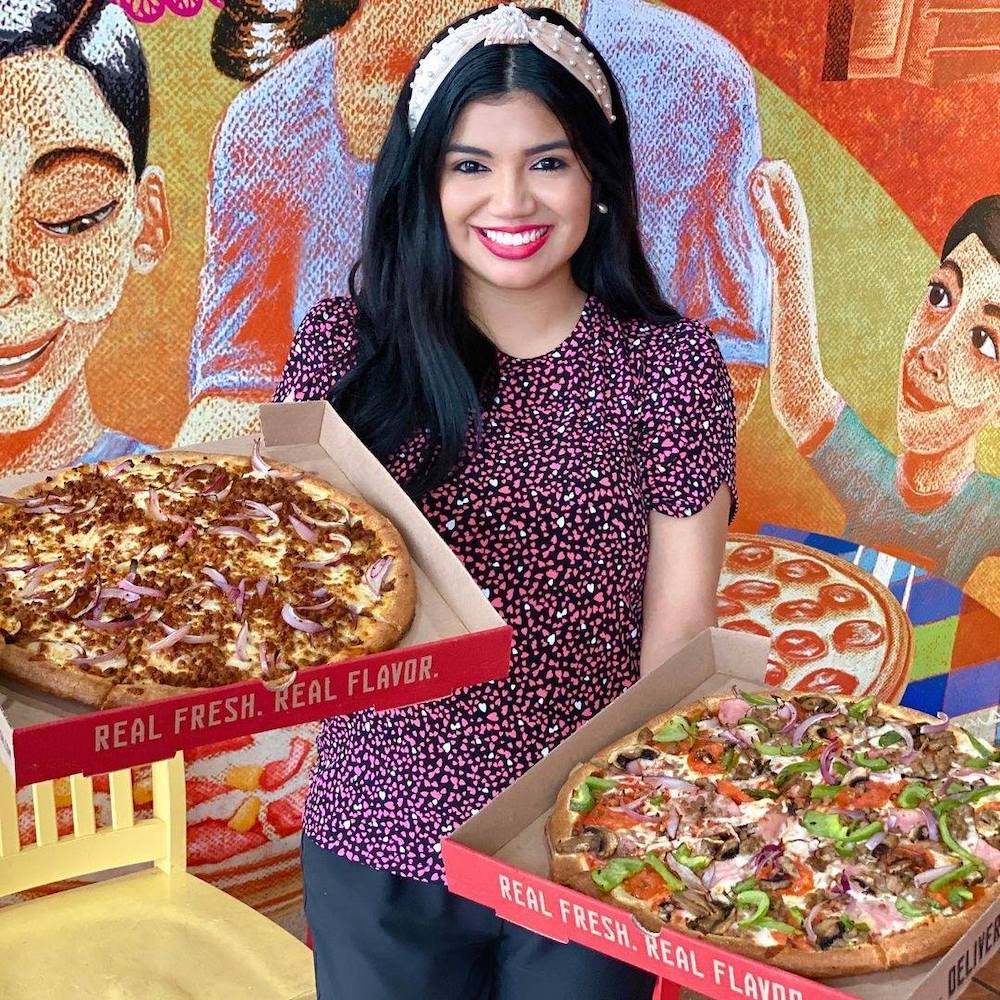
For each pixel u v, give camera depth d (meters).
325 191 2.20
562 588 1.50
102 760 1.08
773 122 2.61
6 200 1.93
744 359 2.74
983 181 2.90
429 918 1.49
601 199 1.56
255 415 2.25
